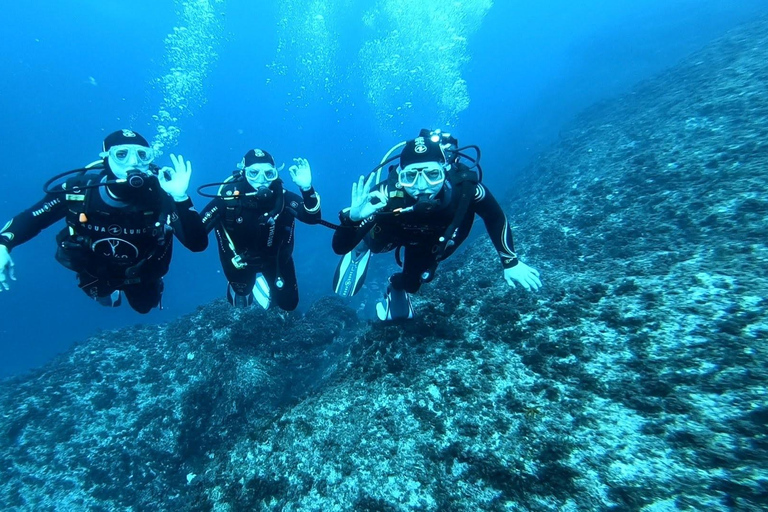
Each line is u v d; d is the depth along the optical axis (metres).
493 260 4.24
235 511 2.45
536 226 4.51
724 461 1.63
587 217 4.22
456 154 2.72
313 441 2.63
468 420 2.36
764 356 1.93
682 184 3.89
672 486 1.63
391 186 2.50
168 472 4.46
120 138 2.42
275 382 5.01
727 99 5.27
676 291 2.51
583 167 6.22
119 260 2.59
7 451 4.65
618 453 1.84
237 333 5.48
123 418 4.96
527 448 2.06
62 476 4.43
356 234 2.58
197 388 5.08
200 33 15.84
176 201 2.45
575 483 1.80
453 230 2.38
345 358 3.76
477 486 2.01
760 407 1.74
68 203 2.43
